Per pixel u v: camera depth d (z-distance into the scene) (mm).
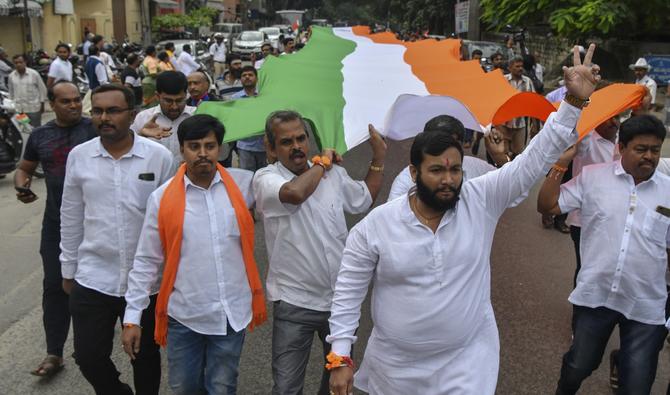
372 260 2654
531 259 6367
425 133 2502
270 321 4996
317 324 3189
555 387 4113
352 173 9336
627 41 18562
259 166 6973
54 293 4059
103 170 3248
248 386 4094
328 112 3760
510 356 4484
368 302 5363
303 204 3135
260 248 6539
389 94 4121
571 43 19562
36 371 4109
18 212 7801
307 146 3217
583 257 3412
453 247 2553
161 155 3355
